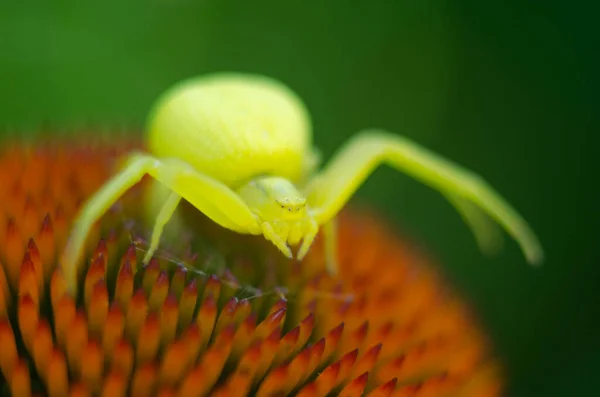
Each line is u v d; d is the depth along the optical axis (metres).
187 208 0.07
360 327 0.07
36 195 0.07
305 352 0.07
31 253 0.07
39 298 0.07
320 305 0.07
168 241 0.07
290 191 0.06
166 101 0.07
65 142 0.08
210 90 0.07
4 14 0.10
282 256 0.07
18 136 0.08
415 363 0.07
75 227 0.06
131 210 0.07
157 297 0.07
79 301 0.07
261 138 0.07
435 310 0.07
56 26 0.10
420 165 0.07
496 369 0.07
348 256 0.07
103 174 0.07
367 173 0.07
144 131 0.08
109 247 0.07
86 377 0.06
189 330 0.07
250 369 0.07
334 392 0.07
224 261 0.07
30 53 0.10
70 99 0.10
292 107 0.07
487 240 0.09
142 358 0.07
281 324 0.07
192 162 0.07
